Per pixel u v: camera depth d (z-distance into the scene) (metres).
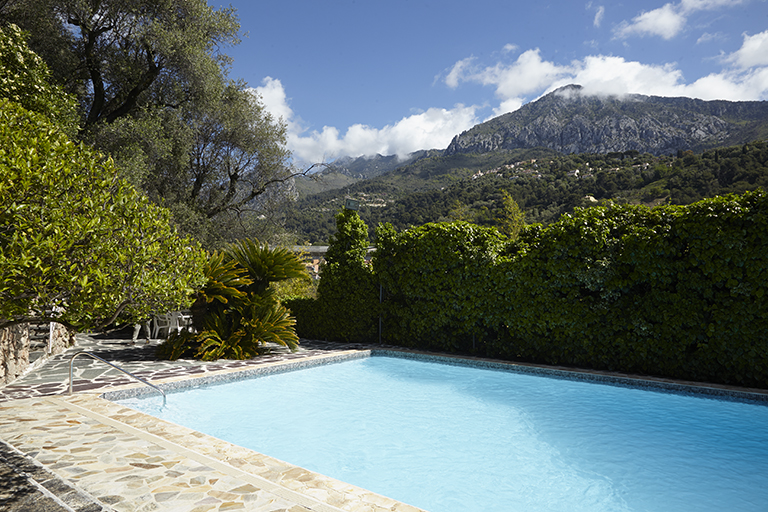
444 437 5.39
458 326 10.38
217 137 16.81
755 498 3.84
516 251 9.76
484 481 4.18
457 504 3.73
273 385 7.94
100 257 3.48
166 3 14.06
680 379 7.48
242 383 8.03
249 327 9.73
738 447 5.03
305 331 13.24
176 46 14.13
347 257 12.24
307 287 18.33
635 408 6.50
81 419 4.95
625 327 8.02
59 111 10.14
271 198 18.86
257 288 10.43
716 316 7.05
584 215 8.66
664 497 3.87
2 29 9.55
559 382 8.05
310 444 5.14
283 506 2.94
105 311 3.55
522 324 9.24
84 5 12.51
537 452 4.91
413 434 5.50
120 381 7.06
